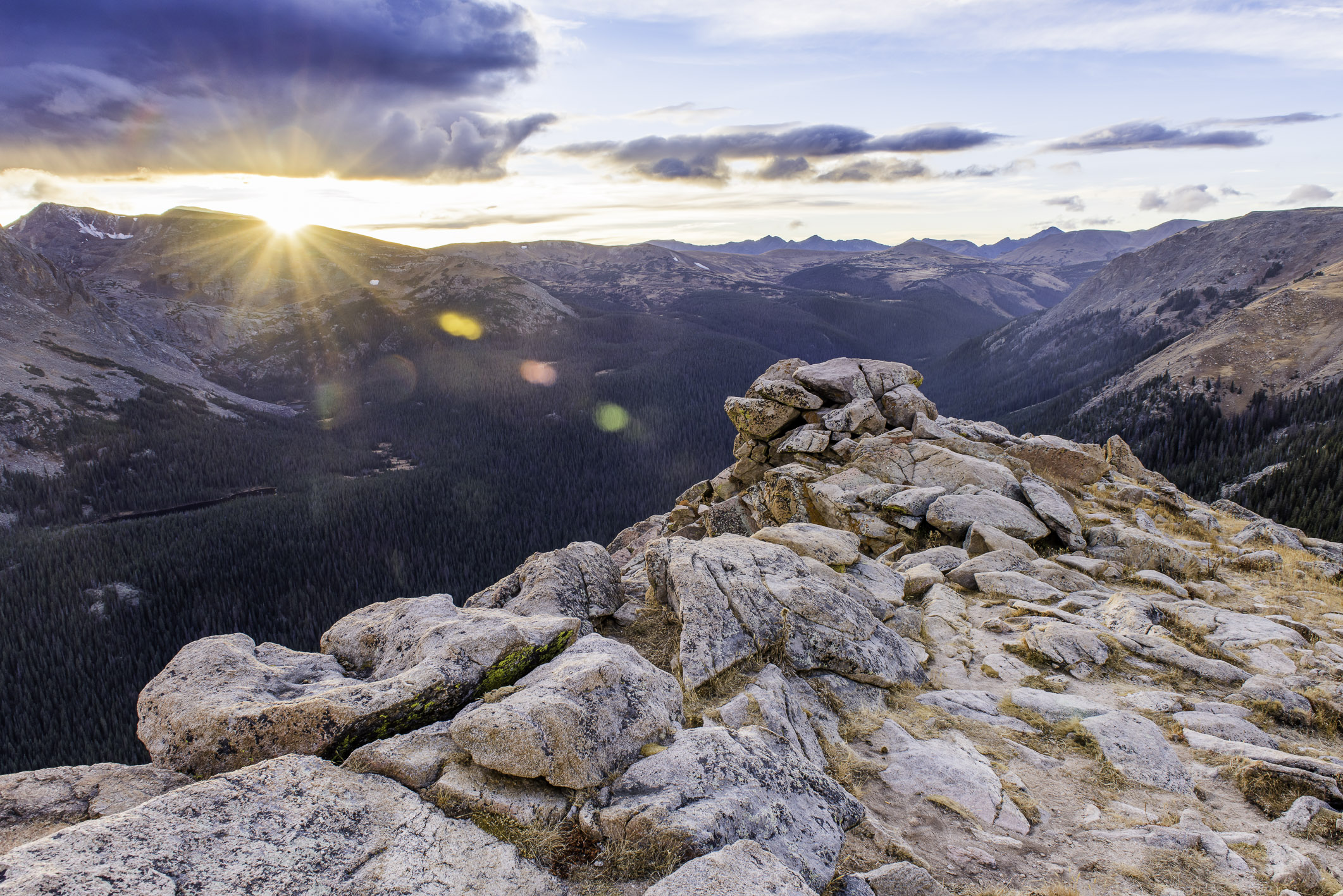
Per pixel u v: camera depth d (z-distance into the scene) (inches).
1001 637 582.9
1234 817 350.9
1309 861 305.0
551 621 415.8
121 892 198.5
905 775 370.0
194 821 235.5
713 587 496.4
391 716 319.0
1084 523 888.3
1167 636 569.0
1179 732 431.5
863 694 458.6
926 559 761.0
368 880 226.8
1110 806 355.3
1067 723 432.5
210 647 387.9
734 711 376.5
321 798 261.4
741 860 231.9
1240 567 799.1
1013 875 297.9
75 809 269.0
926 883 267.1
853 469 1015.6
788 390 1194.6
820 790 311.6
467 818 270.2
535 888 238.4
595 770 290.7
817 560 656.4
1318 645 560.7
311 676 388.5
